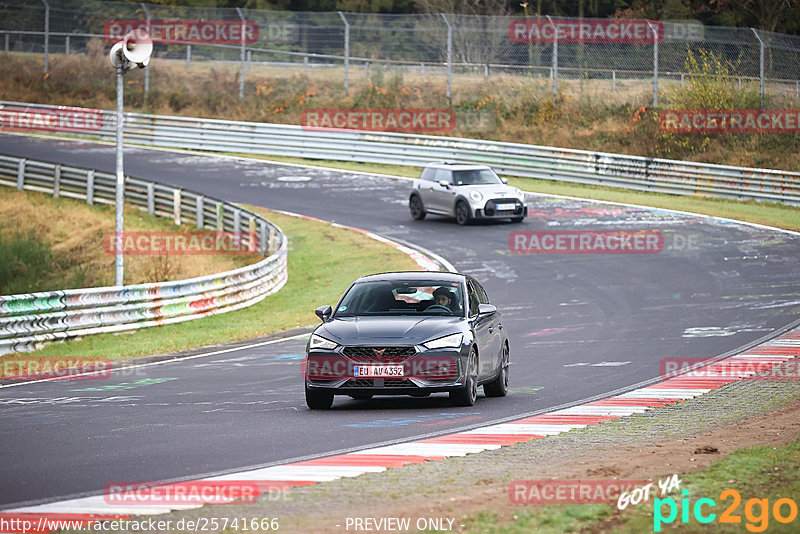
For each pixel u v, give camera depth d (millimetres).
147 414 45094
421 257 110750
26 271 121250
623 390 50312
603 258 107375
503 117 194000
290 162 180875
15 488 30203
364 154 179375
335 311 48344
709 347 64500
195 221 138500
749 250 109312
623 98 191625
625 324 76125
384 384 44219
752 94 176375
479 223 130875
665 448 34344
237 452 35500
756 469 29969
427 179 134000
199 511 26719
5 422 43188
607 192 153125
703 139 173875
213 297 89688
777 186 142500
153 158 182875
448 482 29562
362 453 35000
